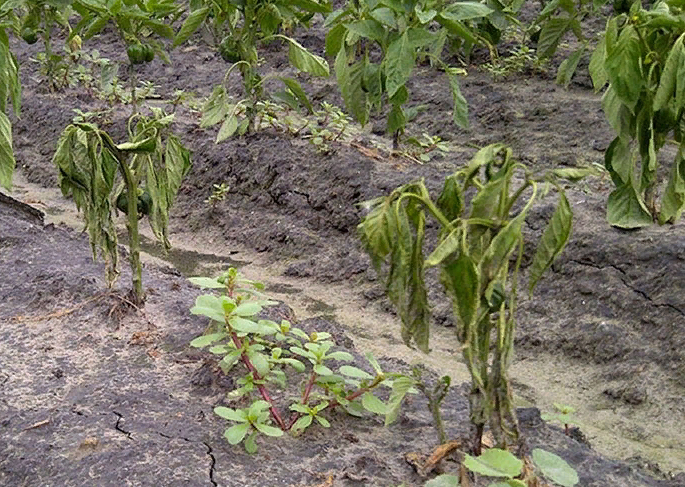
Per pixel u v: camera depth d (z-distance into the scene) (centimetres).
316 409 244
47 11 634
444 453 230
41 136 666
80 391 276
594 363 383
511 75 686
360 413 263
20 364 297
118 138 637
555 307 412
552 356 395
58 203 588
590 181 507
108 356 304
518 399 359
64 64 710
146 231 554
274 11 517
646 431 337
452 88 462
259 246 522
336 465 236
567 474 191
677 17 352
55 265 393
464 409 286
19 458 235
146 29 621
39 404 266
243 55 543
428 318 209
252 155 563
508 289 426
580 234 426
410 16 409
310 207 525
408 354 390
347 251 491
